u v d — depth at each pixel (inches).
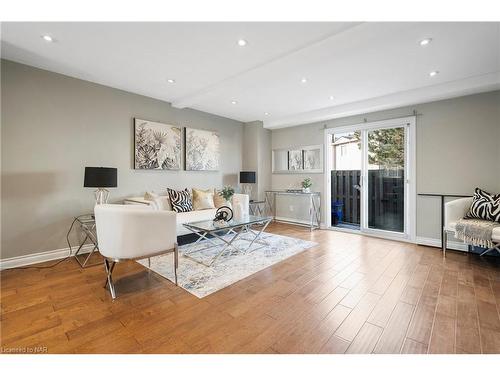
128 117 153.2
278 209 235.6
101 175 117.5
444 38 92.0
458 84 130.9
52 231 123.6
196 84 141.5
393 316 72.7
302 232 186.1
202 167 196.7
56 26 85.7
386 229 171.8
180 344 60.5
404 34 89.5
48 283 95.4
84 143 134.2
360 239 164.4
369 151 179.0
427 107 150.6
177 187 181.6
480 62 111.3
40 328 66.5
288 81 135.0
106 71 123.7
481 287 91.8
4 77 109.7
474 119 135.1
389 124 166.6
